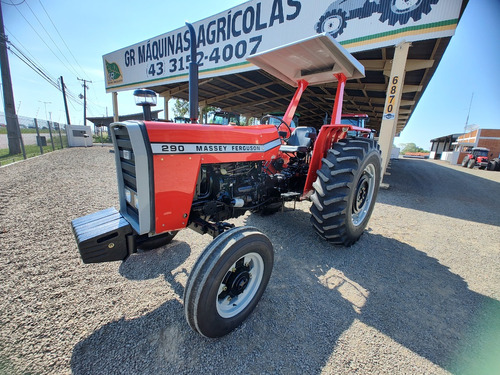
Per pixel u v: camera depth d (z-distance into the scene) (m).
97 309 1.72
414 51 6.01
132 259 2.36
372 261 2.55
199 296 1.34
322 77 3.18
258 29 6.75
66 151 11.97
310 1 5.74
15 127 9.84
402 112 14.41
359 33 5.25
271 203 2.90
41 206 3.75
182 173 1.66
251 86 10.81
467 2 4.46
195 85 2.07
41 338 1.46
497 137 19.94
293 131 3.79
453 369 1.36
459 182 8.62
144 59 10.88
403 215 4.25
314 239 2.99
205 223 1.90
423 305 1.90
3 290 1.87
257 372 1.31
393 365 1.38
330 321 1.69
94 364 1.32
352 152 2.55
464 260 2.66
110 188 4.98
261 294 1.75
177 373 1.29
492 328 1.68
